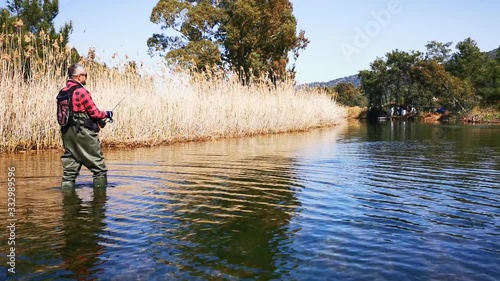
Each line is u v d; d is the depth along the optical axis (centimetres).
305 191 595
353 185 643
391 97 5894
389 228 427
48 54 1193
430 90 5078
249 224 434
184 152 1088
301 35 3822
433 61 5075
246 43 3472
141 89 1401
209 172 750
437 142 1533
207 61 3247
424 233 413
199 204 512
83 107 582
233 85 1802
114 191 573
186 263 334
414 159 980
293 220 449
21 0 1862
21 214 454
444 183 669
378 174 750
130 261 336
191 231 409
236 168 802
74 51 1542
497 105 4716
